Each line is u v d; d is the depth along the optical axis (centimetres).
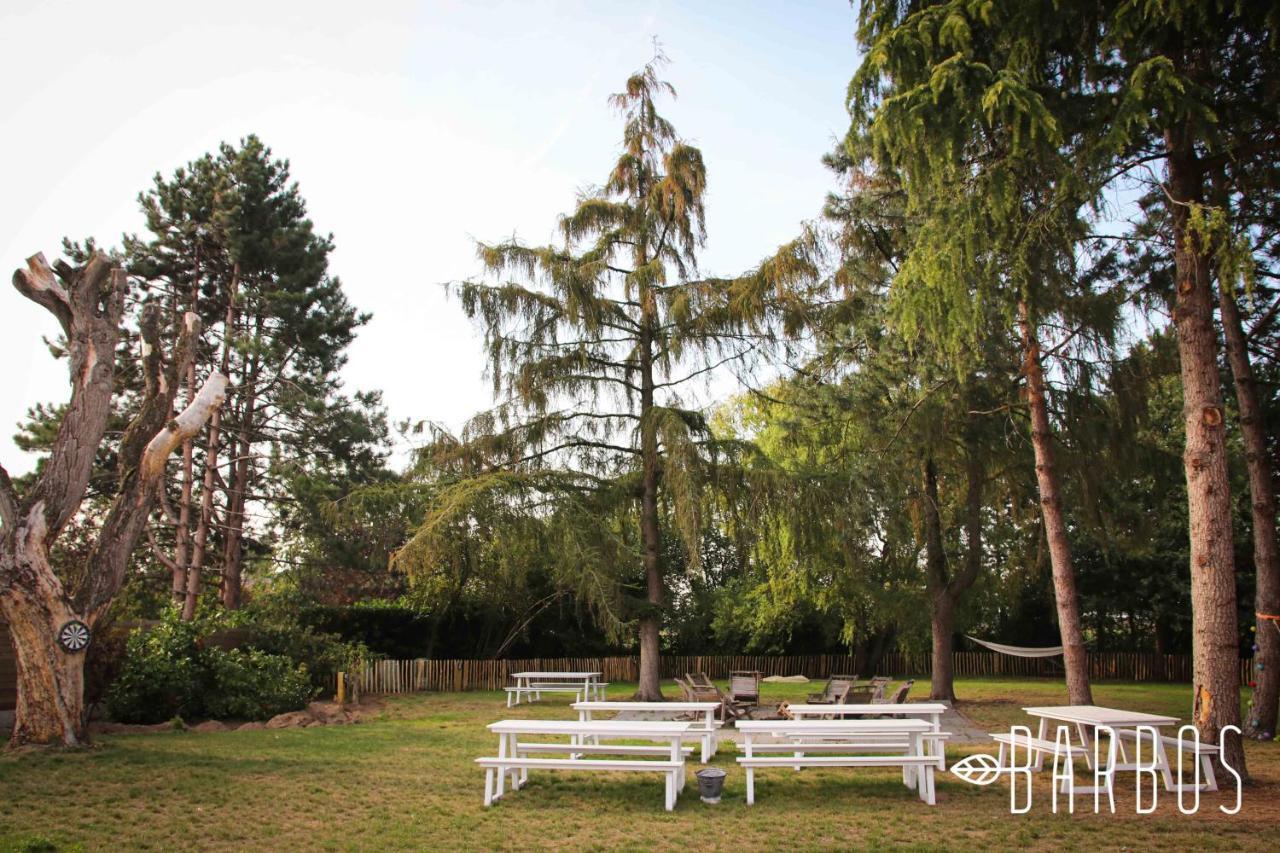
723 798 974
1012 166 1070
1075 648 1549
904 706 1134
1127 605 3209
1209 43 1060
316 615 2691
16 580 1205
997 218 1069
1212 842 789
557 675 2138
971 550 2036
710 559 3747
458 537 1928
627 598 2016
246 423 3006
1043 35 1055
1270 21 970
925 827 845
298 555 3036
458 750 1294
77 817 858
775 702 2048
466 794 985
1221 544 1090
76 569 2366
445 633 2866
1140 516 1941
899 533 2030
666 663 3059
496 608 2748
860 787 1039
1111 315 1540
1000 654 3247
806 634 3294
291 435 3064
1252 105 1097
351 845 774
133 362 2883
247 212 3022
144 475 1330
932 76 1026
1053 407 1744
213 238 2958
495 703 2109
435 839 795
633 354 2041
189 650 1694
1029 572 2295
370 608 2761
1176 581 3062
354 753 1248
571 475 2022
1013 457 1919
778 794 1002
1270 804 956
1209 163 1135
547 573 2638
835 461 1988
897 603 2083
